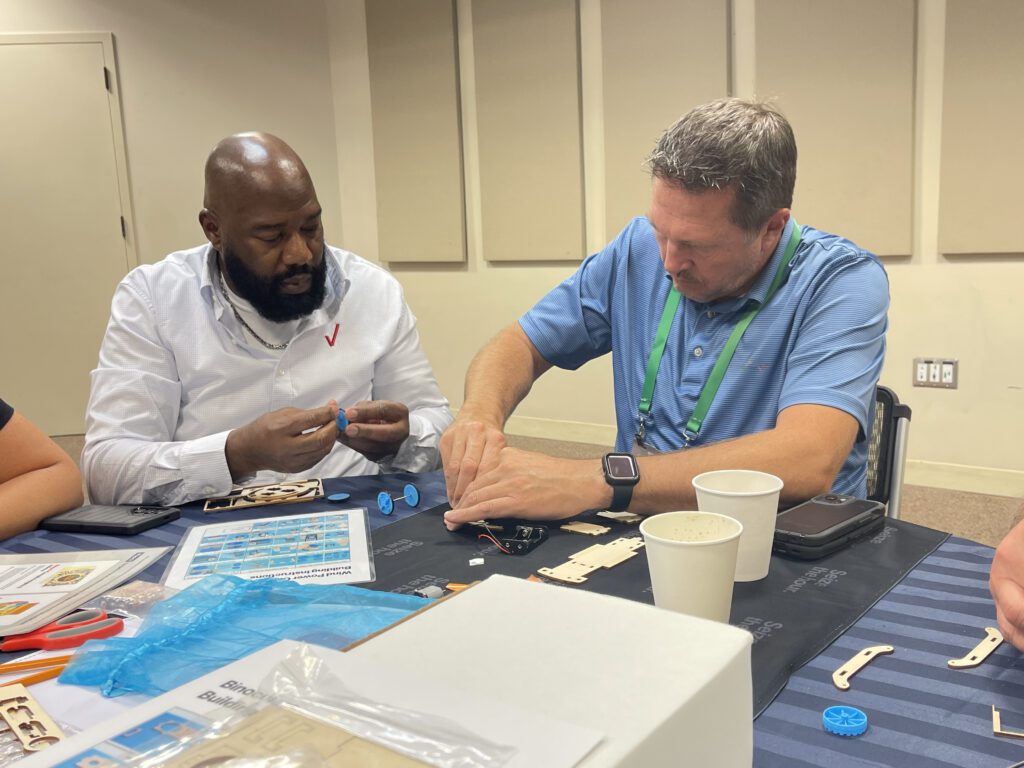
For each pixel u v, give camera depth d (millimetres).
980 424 3283
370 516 1283
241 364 1740
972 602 910
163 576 1064
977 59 3031
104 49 4367
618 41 3812
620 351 1708
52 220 4453
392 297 1930
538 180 4156
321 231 1670
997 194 3072
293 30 4688
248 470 1473
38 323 4527
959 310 3260
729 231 1334
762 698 723
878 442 1620
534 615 555
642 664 494
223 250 1632
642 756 422
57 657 812
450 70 4328
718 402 1514
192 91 4551
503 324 4469
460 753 406
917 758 633
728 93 3584
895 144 3240
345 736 426
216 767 403
